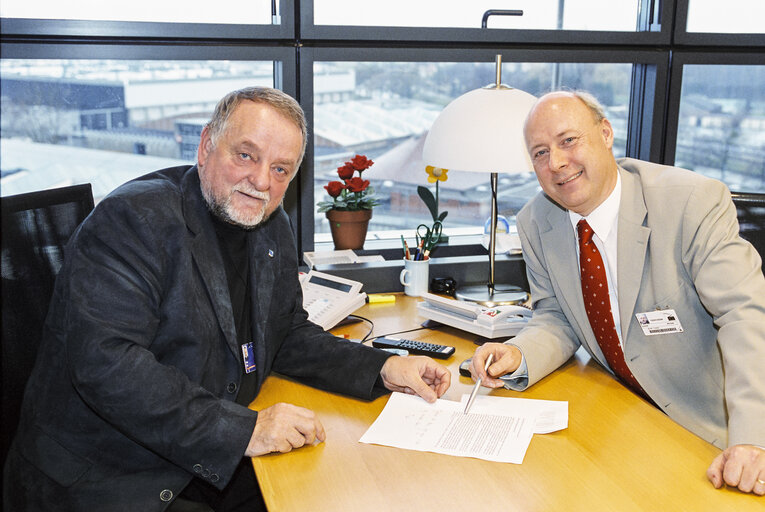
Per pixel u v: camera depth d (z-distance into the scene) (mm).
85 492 1372
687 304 1641
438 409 1515
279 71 2541
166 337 1438
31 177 2371
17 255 1579
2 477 1460
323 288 2160
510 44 2715
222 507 1774
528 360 1640
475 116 2049
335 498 1184
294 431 1339
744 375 1343
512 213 2988
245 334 1640
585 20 2826
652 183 1714
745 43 2863
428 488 1209
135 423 1326
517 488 1204
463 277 2482
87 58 2291
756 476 1166
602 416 1486
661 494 1180
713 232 1576
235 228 1632
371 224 2879
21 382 1570
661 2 2785
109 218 1396
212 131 1518
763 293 1464
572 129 1641
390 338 1917
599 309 1723
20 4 2225
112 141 2453
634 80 2955
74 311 1335
